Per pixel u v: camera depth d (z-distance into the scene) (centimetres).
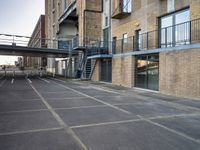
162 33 1504
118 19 2117
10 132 571
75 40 3022
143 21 1705
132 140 518
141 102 1049
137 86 1648
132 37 1825
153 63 1464
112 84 1952
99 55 2056
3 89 1552
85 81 2280
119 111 837
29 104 969
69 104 977
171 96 1213
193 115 785
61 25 4006
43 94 1306
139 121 690
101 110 852
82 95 1278
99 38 2759
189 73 1130
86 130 591
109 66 2102
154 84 1453
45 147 472
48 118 717
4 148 465
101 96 1241
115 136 545
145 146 481
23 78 2883
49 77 3150
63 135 549
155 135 555
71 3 3247
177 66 1209
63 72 3797
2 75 3703
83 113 795
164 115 779
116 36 2172
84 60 2564
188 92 1135
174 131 590
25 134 555
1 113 787
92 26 2752
